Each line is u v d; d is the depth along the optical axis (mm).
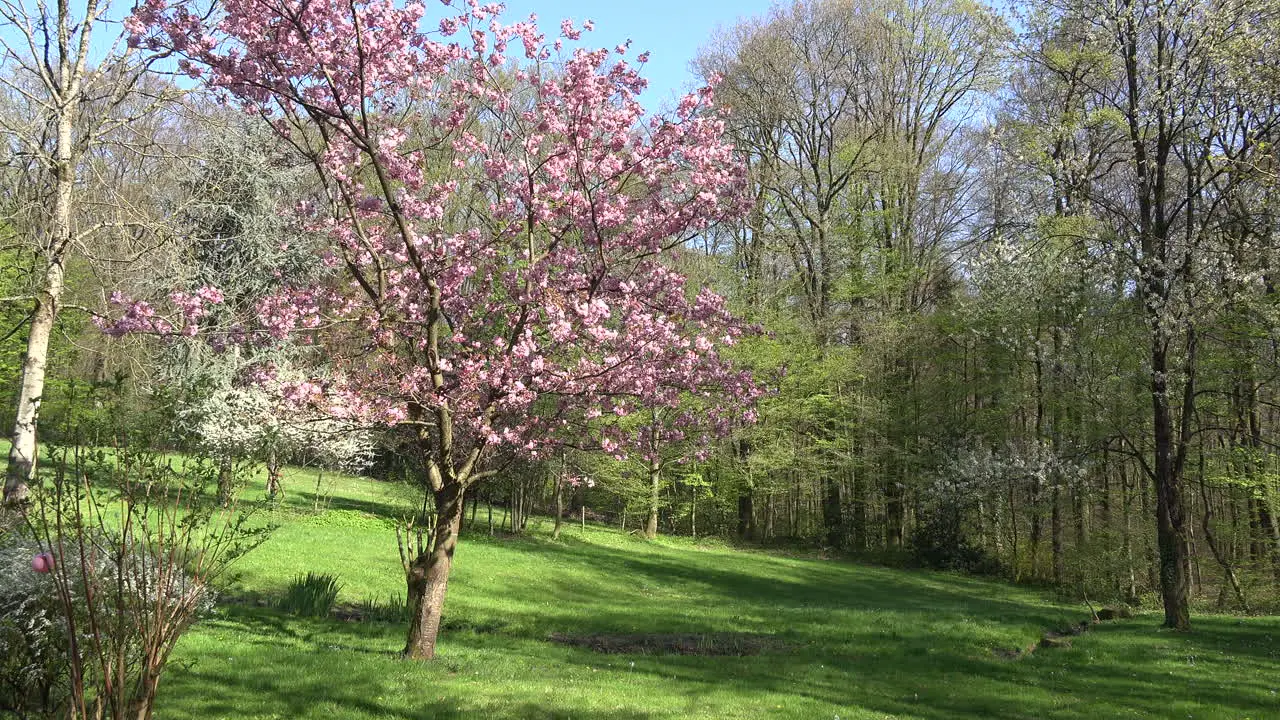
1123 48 16234
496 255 10805
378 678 8852
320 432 10648
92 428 5242
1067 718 9320
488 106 10156
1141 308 16984
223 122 13539
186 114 12945
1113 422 20312
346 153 10023
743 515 37594
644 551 28281
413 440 11789
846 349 34031
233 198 14422
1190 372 16062
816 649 13633
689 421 11281
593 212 9523
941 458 31438
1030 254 21703
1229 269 16203
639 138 10312
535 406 11125
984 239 29344
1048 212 20172
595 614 16484
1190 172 16344
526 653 11828
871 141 35406
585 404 10234
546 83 9422
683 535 36344
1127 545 24969
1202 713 9578
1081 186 17656
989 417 30938
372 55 8883
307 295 10281
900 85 35844
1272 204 16703
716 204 9914
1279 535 23000
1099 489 25938
